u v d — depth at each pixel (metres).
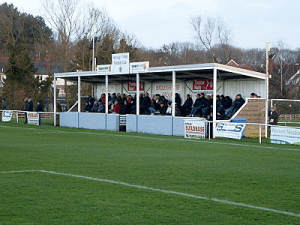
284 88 58.84
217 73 25.58
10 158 13.87
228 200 8.27
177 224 6.69
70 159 13.74
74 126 31.91
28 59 55.94
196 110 25.81
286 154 15.50
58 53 55.34
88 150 16.28
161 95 31.00
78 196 8.48
